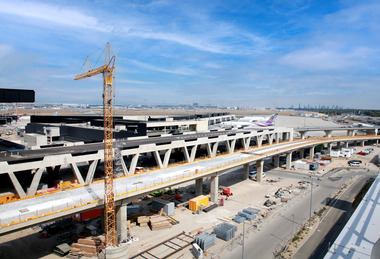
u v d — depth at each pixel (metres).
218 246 53.22
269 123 193.62
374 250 38.59
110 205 50.53
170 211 68.62
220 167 78.94
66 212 45.62
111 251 46.22
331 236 57.06
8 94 90.50
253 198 83.31
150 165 99.75
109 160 53.19
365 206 55.06
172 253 50.41
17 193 56.31
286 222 64.69
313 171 122.19
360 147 191.50
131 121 141.75
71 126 134.25
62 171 85.44
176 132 130.62
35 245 53.22
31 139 113.75
